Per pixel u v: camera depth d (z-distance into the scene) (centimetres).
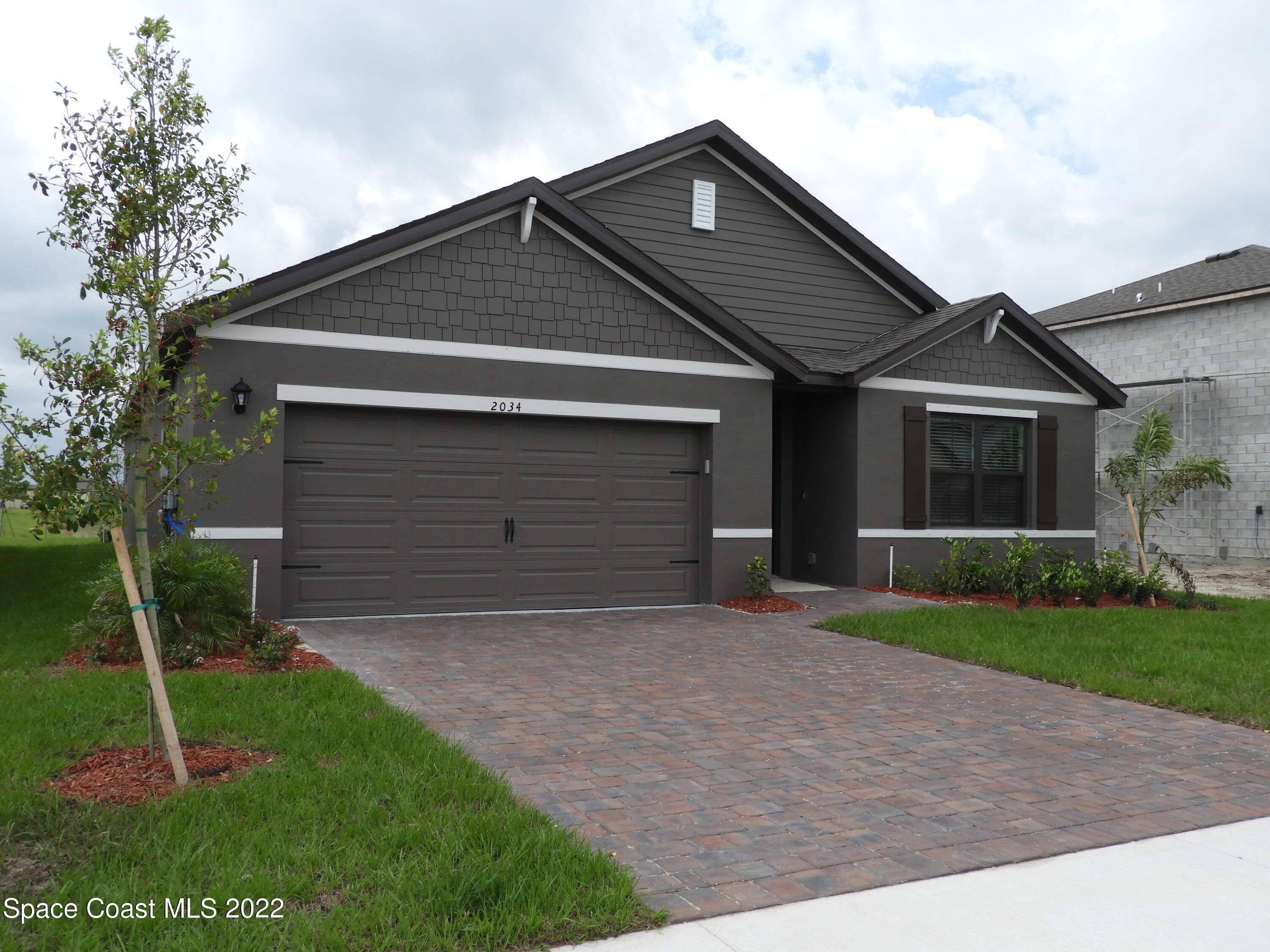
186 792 446
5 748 501
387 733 558
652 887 378
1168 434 1845
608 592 1204
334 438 1062
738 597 1255
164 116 507
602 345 1184
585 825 446
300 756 512
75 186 494
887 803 492
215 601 820
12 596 1134
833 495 1444
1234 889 395
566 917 340
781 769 546
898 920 356
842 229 1545
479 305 1115
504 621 1075
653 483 1235
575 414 1166
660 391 1217
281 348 1019
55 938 312
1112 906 375
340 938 311
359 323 1055
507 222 1133
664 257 1456
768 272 1524
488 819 420
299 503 1046
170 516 565
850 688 773
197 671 727
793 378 1312
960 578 1355
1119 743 625
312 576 1052
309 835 399
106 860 370
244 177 534
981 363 1491
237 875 356
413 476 1100
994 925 355
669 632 1022
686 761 557
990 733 641
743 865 404
